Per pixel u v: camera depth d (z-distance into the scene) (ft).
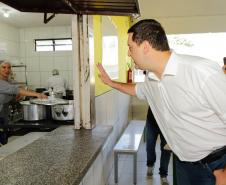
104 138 5.86
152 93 4.99
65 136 6.02
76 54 6.48
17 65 19.85
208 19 16.25
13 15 16.21
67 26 20.13
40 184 3.47
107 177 9.20
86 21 6.33
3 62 9.90
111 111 10.83
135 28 4.29
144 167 11.07
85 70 6.52
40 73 20.85
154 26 4.21
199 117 4.21
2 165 4.19
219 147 4.44
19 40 20.86
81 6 5.79
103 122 8.99
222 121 4.01
